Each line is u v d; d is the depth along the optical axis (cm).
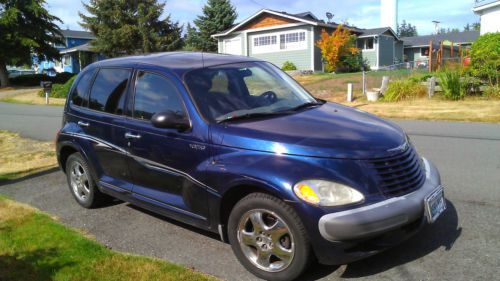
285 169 369
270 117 440
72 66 5566
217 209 418
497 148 830
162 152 466
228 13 5022
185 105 452
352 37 3297
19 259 448
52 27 4066
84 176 604
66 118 624
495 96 1461
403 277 382
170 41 4653
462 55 2055
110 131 534
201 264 428
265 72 534
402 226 371
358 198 356
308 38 3300
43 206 622
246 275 403
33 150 1048
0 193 694
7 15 3703
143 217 561
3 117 1842
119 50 4569
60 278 406
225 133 415
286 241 377
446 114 1248
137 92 513
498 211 513
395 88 1630
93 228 532
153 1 4550
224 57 540
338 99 1786
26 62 3934
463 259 405
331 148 372
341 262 361
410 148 423
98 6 4562
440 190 417
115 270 416
